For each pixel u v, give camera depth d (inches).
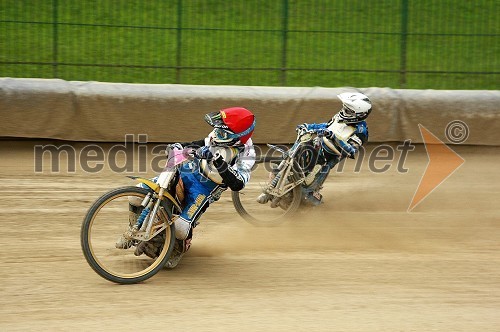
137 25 1498.5
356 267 752.3
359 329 604.4
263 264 751.1
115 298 645.3
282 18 1448.1
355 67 1464.1
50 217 867.4
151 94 1188.5
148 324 596.7
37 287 661.9
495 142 1277.1
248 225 887.1
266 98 1218.0
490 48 1521.9
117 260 737.0
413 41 1534.2
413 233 881.5
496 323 627.2
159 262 690.8
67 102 1160.2
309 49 1486.2
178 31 1417.3
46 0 1497.3
